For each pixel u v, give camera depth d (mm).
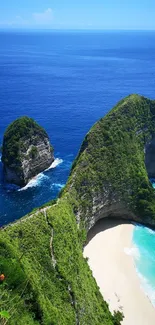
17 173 90375
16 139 91688
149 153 95500
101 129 82125
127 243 69688
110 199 75812
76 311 45000
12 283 35125
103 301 53188
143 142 91312
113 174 76875
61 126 136875
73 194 67875
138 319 53188
